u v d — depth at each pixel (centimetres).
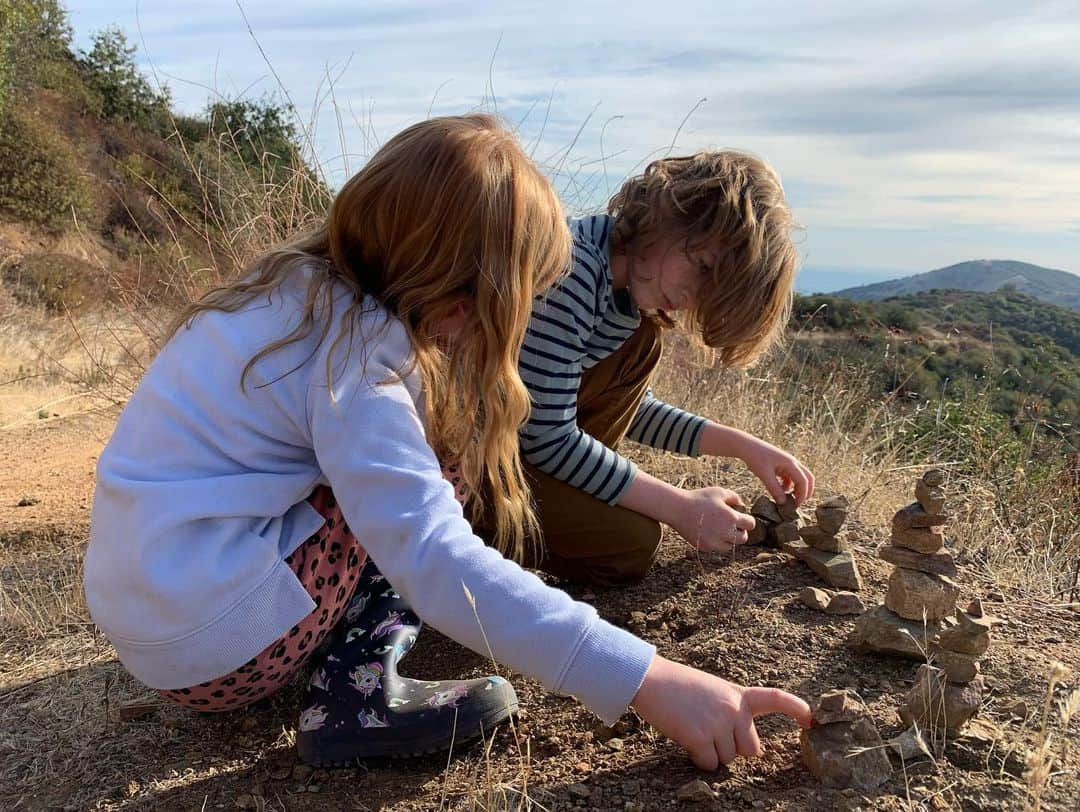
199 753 153
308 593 138
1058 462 330
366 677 147
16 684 183
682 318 205
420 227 130
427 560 124
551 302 181
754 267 174
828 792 125
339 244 138
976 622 132
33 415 501
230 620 129
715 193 176
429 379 137
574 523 194
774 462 216
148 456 133
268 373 131
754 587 196
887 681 155
